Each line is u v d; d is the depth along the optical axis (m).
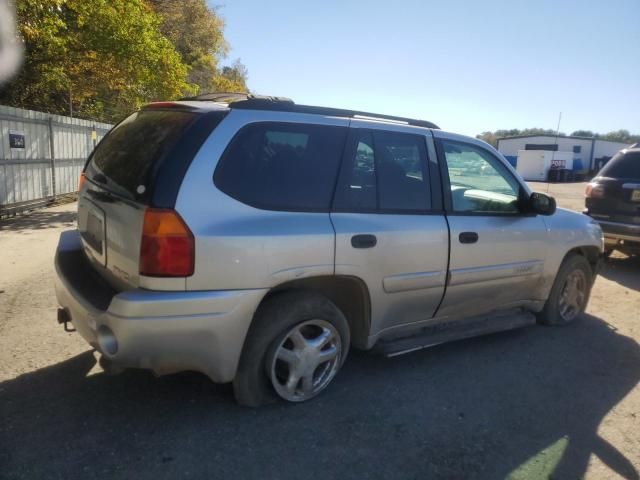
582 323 5.37
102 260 3.24
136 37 12.17
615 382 3.98
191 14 31.75
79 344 4.07
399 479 2.70
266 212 3.00
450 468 2.81
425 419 3.28
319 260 3.13
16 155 10.09
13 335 4.19
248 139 3.02
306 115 3.30
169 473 2.63
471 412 3.41
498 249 4.20
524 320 4.62
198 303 2.74
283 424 3.12
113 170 3.28
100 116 19.98
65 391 3.37
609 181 7.73
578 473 2.83
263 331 3.10
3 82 13.48
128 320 2.64
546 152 42.69
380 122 3.66
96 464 2.67
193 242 2.71
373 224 3.41
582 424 3.34
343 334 3.46
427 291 3.78
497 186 4.33
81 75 14.73
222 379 2.97
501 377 3.96
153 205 2.68
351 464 2.79
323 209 3.24
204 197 2.80
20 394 3.31
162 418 3.12
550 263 4.73
